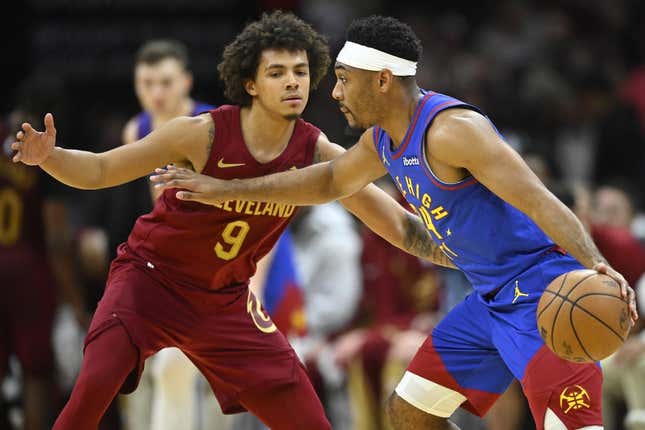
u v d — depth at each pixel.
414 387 14.60
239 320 14.34
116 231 22.41
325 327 22.44
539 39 34.62
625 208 24.42
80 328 23.20
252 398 14.31
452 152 12.64
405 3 35.53
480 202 13.05
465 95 32.28
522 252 13.20
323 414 14.40
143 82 20.14
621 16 35.84
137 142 13.69
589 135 32.12
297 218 22.88
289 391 14.27
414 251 14.95
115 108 30.89
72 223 28.11
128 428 22.27
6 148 21.20
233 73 13.66
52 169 13.17
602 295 11.96
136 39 30.70
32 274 21.42
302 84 13.65
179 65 20.19
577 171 31.72
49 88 22.38
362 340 21.88
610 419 20.78
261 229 14.08
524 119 31.88
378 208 14.64
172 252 13.99
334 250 22.55
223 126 13.73
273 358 14.34
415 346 21.30
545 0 35.62
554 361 12.91
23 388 21.61
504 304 13.36
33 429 21.45
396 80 13.21
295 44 13.58
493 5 35.53
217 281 14.19
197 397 21.78
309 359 22.27
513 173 12.34
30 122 21.52
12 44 30.62
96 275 23.61
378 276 22.44
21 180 21.31
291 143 14.01
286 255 20.53
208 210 13.75
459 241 13.42
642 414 19.36
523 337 13.12
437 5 35.59
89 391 13.34
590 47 34.91
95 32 30.75
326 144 14.23
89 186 13.47
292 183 13.71
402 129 13.36
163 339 14.07
